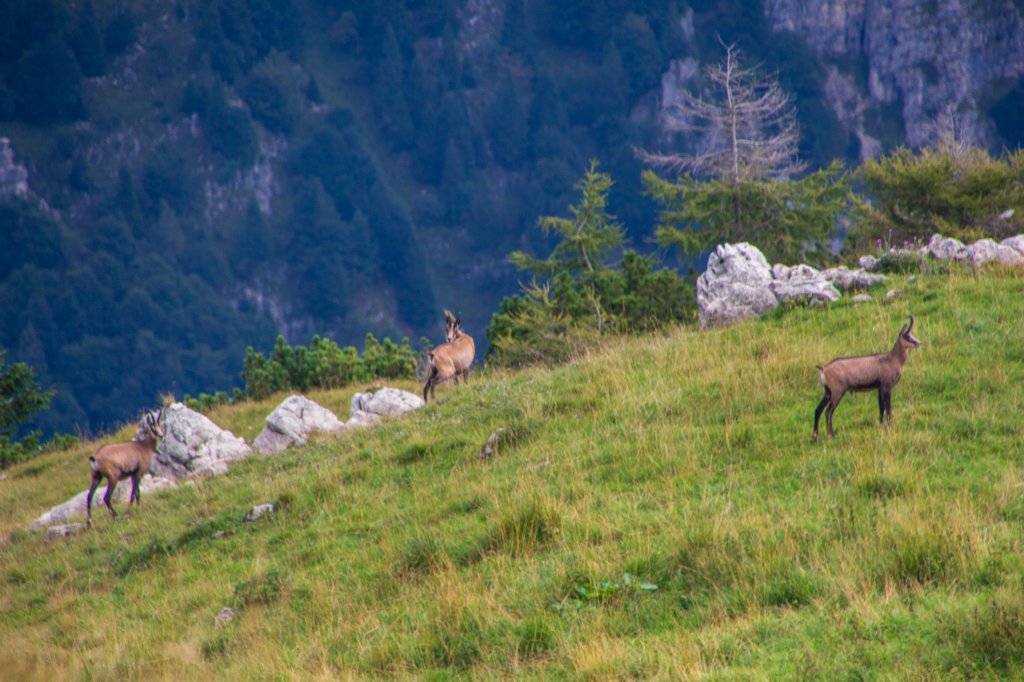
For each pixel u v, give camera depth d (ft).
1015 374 171.12
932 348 187.73
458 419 221.25
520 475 172.35
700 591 120.37
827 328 214.28
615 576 127.65
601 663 105.91
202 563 179.83
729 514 137.49
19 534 240.12
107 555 199.52
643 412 193.47
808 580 115.14
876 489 138.00
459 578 137.18
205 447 265.95
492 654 116.06
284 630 139.13
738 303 245.24
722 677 98.73
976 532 117.29
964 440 149.89
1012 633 96.68
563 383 226.58
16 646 157.17
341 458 217.56
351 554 162.61
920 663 96.89
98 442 367.66
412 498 181.57
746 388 190.29
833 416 170.09
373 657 122.11
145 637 149.18
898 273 248.52
